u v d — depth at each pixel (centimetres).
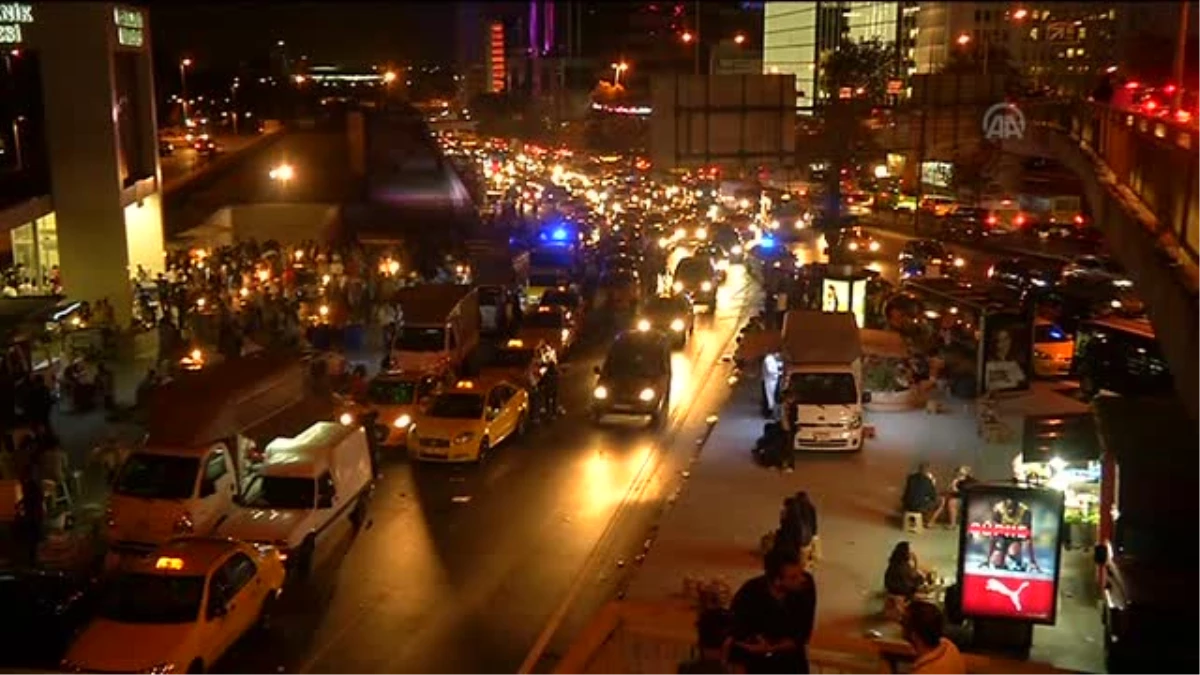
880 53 8406
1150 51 5341
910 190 7875
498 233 5747
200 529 1877
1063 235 6381
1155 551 1552
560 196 6744
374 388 2761
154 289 3769
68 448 2569
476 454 2561
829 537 2045
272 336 3431
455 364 3212
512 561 2006
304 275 4131
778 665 664
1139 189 1864
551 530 2162
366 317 3931
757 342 3294
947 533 2053
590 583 1909
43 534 1991
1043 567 1573
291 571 1898
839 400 2542
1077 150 3247
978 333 3031
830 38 11181
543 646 1612
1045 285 4138
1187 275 1178
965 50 9050
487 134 12294
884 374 2942
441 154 9644
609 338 3991
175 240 5009
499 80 14912
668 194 6525
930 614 733
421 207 7419
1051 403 2833
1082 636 1658
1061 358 3114
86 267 3772
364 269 4253
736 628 674
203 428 1952
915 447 2598
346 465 2103
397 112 14625
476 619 1764
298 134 11925
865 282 3738
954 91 3819
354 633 1712
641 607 865
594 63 12988
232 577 1614
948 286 3575
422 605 1817
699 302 4459
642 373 2966
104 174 3744
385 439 2662
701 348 3878
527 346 3042
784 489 2323
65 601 1620
